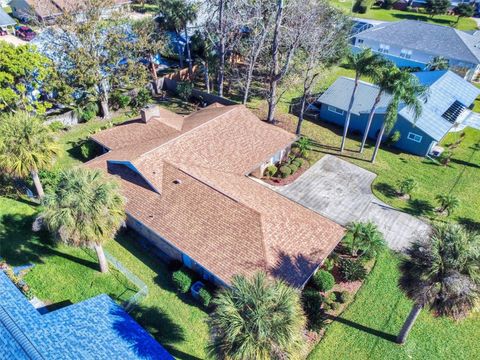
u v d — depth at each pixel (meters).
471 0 87.38
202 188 26.64
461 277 16.77
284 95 51.38
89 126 42.16
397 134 39.69
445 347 21.73
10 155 26.06
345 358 20.92
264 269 22.00
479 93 46.56
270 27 42.03
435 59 53.97
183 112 46.09
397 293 24.59
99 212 20.69
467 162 38.62
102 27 39.22
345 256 27.12
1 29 63.91
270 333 15.36
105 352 17.72
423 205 32.69
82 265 25.58
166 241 24.61
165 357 18.30
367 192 34.03
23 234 27.38
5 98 34.34
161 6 48.09
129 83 42.75
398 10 90.38
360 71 33.12
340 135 42.97
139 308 22.92
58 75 38.44
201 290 23.00
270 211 25.58
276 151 34.00
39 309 22.38
